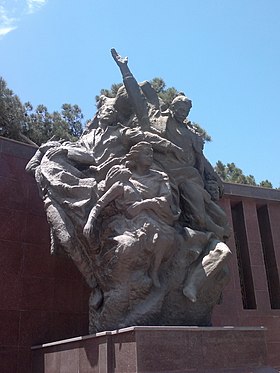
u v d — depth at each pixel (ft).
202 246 32.81
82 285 40.73
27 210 40.96
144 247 29.43
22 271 38.34
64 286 39.81
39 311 37.78
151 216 31.12
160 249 29.94
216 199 38.52
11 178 41.32
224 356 26.91
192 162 37.76
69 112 104.12
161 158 35.81
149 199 31.42
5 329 35.81
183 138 37.55
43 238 40.73
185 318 30.25
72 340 30.07
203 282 30.35
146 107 38.40
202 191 36.14
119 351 25.54
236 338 27.86
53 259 40.22
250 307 52.75
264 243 58.75
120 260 28.89
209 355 26.40
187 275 31.14
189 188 35.68
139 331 24.89
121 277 29.12
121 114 38.99
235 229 57.57
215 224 35.47
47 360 33.30
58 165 33.78
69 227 31.01
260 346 28.60
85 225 30.04
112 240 29.76
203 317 30.96
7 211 39.83
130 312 28.81
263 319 51.21
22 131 88.38
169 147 35.73
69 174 32.81
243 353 27.68
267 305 52.44
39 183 33.91
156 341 25.11
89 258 31.27
